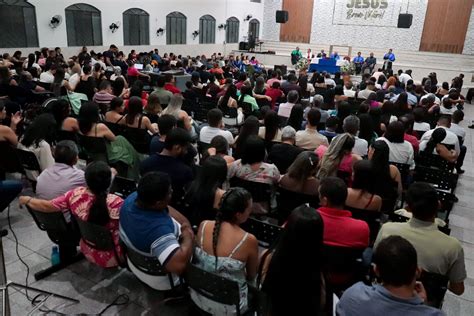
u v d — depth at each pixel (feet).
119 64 39.04
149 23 51.83
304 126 17.37
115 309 7.50
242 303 5.82
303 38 70.74
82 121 11.57
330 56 57.88
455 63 57.72
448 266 6.19
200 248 6.00
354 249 6.46
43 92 21.47
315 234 4.86
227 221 5.95
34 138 11.02
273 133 12.84
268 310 5.21
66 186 8.37
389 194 9.77
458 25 58.75
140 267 6.45
